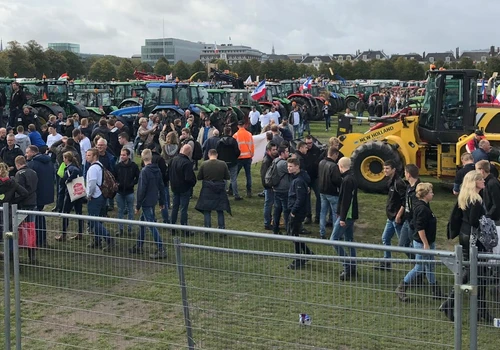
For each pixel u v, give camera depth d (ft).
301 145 36.68
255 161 50.88
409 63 318.04
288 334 16.47
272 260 16.67
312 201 43.32
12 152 39.88
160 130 53.01
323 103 120.26
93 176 31.17
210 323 16.81
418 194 23.29
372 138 47.85
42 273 18.65
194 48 536.42
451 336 14.97
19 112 65.36
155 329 19.06
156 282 17.29
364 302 15.78
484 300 14.94
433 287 15.08
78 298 18.71
